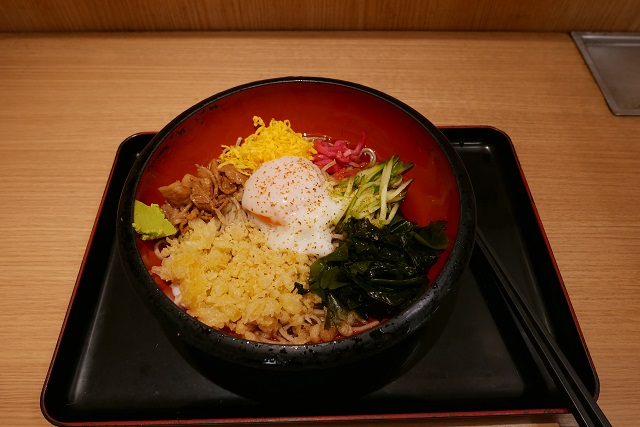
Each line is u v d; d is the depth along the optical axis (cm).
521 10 38
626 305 27
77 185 31
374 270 25
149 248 27
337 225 29
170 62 38
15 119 35
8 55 38
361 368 23
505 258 28
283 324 25
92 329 25
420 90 36
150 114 35
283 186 29
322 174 32
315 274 26
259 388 23
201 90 36
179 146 28
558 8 38
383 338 20
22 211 30
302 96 30
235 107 30
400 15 39
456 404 23
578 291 27
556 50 39
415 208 29
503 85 37
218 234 28
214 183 30
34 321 26
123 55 38
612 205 31
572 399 21
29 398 23
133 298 26
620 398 23
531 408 22
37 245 29
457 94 36
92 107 35
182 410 22
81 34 40
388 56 39
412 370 24
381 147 31
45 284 27
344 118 31
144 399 23
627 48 40
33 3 37
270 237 29
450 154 25
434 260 25
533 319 23
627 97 36
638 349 25
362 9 38
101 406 22
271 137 31
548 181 32
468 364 24
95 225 27
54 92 36
